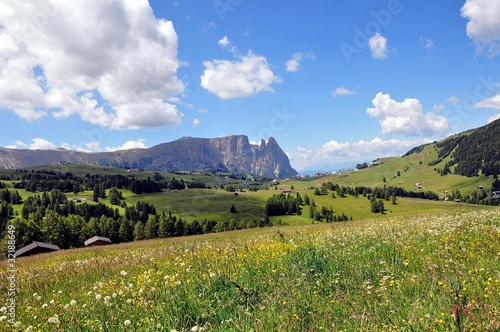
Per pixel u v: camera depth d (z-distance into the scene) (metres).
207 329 5.29
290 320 5.05
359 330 4.63
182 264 9.70
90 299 7.50
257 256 10.39
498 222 13.66
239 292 6.72
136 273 10.30
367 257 8.93
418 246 9.84
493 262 7.34
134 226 151.25
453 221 15.68
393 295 6.08
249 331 4.89
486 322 4.33
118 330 5.62
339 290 6.37
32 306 8.05
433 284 6.18
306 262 8.54
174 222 152.75
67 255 29.28
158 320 5.73
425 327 4.52
